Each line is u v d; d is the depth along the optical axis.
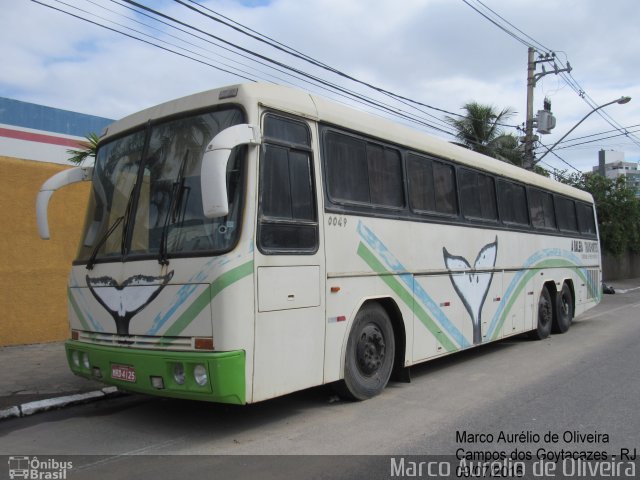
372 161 6.89
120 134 6.21
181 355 4.93
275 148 5.48
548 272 12.01
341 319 6.10
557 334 12.77
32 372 7.99
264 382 5.11
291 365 5.42
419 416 6.08
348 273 6.22
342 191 6.30
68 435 5.59
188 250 5.13
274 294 5.26
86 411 6.52
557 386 7.53
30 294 10.05
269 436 5.42
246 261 5.00
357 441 5.28
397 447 5.12
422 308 7.56
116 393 7.11
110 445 5.25
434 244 7.91
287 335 5.38
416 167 7.76
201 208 5.21
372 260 6.62
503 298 9.93
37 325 10.13
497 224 9.82
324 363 5.86
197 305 4.94
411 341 7.34
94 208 6.24
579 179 33.25
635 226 33.72
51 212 10.33
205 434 5.51
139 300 5.32
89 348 5.68
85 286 5.89
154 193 5.57
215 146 4.74
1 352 9.36
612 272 37.19
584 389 7.35
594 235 15.43
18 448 5.21
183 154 5.53
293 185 5.63
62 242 10.48
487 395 7.03
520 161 25.12
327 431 5.56
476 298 8.98
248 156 5.18
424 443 5.24
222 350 4.82
